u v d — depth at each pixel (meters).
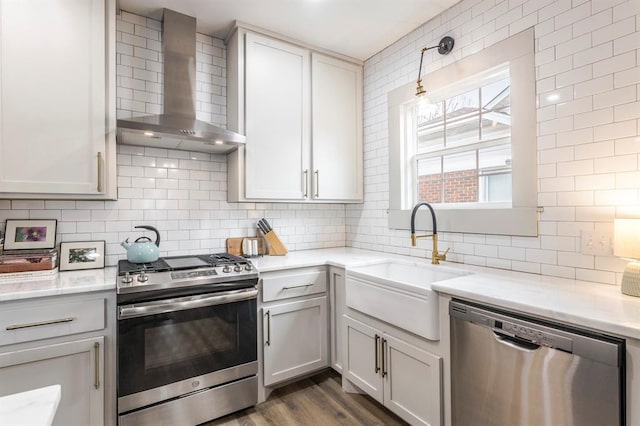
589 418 1.11
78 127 1.82
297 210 3.02
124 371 1.67
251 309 2.06
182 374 1.83
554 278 1.71
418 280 2.25
